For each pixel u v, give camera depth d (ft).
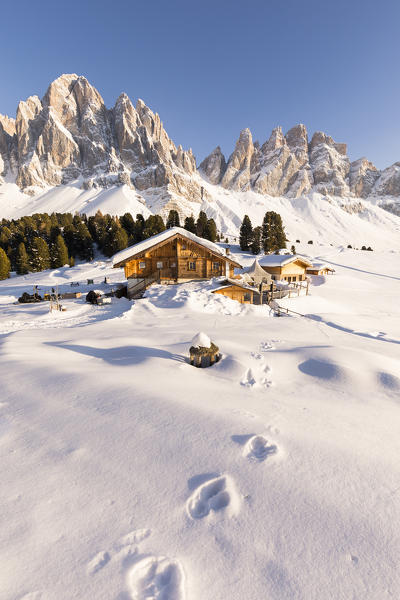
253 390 17.75
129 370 19.52
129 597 5.61
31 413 12.91
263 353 25.21
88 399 14.28
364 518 7.43
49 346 27.09
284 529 7.11
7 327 47.16
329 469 9.32
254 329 39.42
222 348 26.27
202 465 9.37
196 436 11.02
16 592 5.65
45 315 57.62
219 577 6.00
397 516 7.51
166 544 6.70
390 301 100.07
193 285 79.15
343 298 100.83
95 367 20.10
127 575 6.00
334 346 27.48
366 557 6.45
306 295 92.79
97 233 278.05
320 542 6.78
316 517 7.45
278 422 12.69
